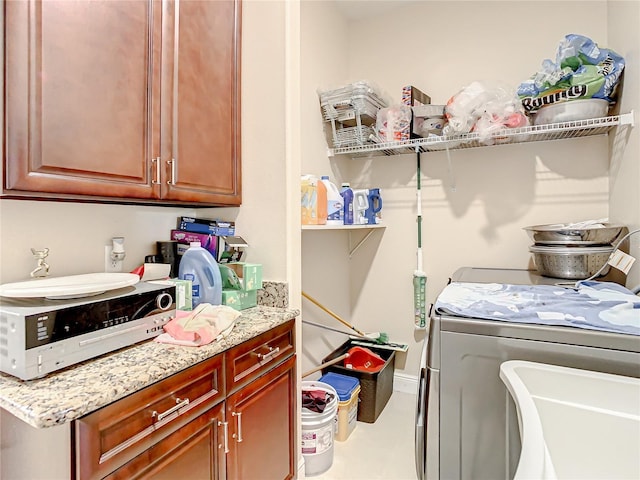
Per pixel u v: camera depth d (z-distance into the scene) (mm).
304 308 2240
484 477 1137
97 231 1326
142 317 1089
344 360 2494
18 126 908
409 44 2623
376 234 2744
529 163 2273
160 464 926
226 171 1555
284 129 1576
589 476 803
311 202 1872
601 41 2098
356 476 1753
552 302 1229
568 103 1801
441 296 1389
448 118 2100
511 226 2330
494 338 1129
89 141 1048
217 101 1502
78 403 745
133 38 1167
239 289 1515
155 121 1234
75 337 908
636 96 1623
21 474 884
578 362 1040
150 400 900
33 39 928
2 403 759
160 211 1580
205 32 1438
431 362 1204
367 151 2410
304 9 2221
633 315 1073
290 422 1511
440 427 1190
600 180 2102
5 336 844
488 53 2395
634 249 1647
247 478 1242
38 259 1130
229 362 1163
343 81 2709
